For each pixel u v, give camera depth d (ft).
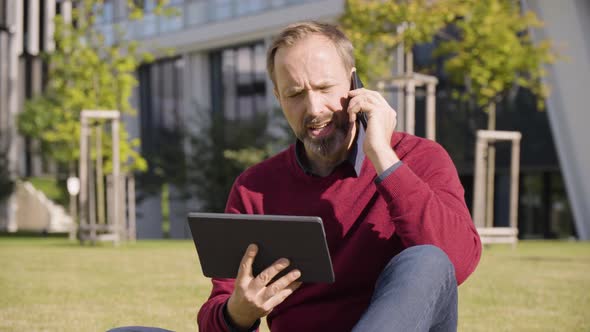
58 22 57.26
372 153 7.01
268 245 6.61
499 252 36.29
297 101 7.48
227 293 7.52
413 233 6.70
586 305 17.15
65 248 40.32
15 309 16.75
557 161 63.72
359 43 44.98
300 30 7.43
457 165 67.46
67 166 79.05
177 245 44.29
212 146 79.10
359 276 7.49
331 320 7.53
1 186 103.76
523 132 65.46
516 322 14.69
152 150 88.89
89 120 46.91
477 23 42.22
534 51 43.42
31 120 80.53
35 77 109.91
